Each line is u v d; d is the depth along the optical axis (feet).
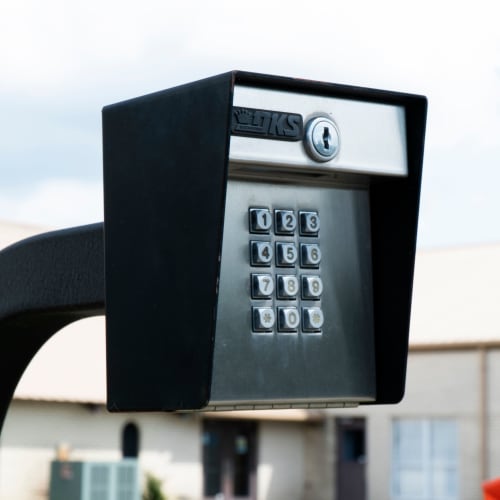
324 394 6.81
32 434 57.21
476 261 74.84
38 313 7.25
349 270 6.98
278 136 6.40
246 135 6.30
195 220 6.02
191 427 64.95
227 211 6.51
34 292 7.22
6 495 55.57
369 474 70.28
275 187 6.71
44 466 57.36
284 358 6.64
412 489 68.80
